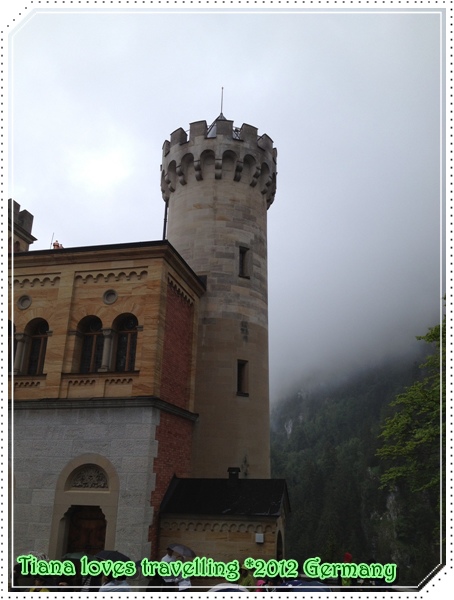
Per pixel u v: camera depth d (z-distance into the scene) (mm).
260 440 24469
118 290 19438
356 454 157375
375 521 117812
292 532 121562
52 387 18578
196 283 23906
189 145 28469
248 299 26250
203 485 18844
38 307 20078
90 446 17516
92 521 17234
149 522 16812
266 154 29328
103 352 18812
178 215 28188
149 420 17297
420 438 28172
